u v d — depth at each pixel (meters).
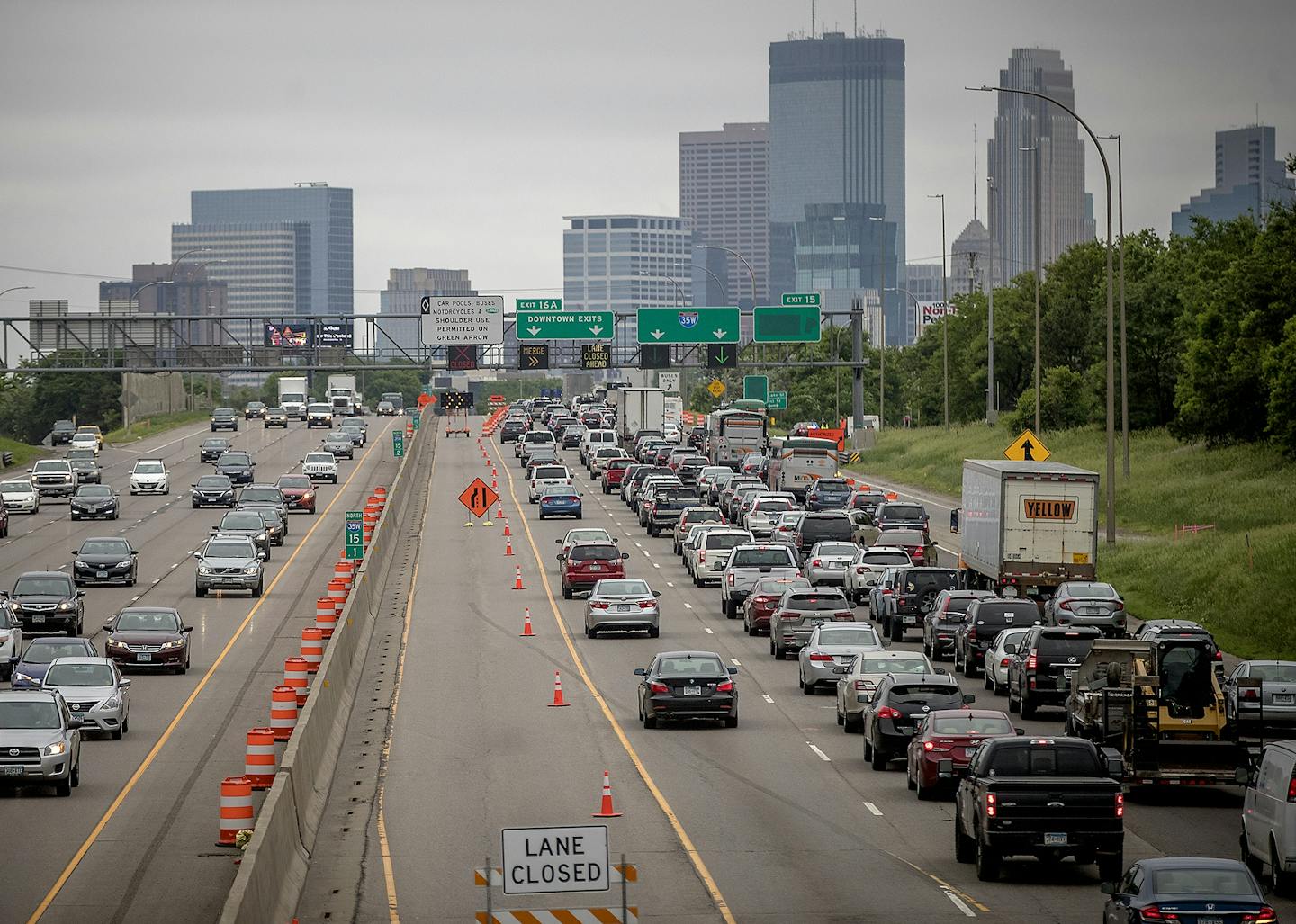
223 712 82.56
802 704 86.62
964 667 96.69
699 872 51.41
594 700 86.75
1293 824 48.06
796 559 125.94
